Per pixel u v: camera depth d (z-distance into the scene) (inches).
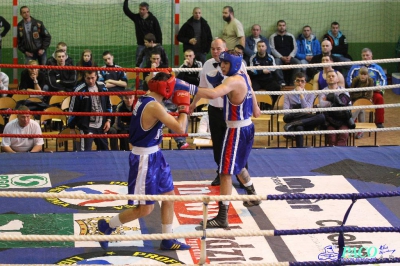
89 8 492.4
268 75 443.2
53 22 490.3
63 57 402.6
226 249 211.2
